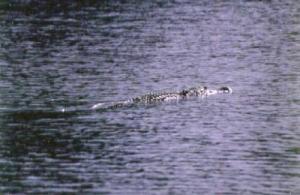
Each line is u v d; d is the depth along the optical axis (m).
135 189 110.62
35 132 134.75
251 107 150.50
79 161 121.31
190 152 125.19
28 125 138.75
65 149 126.50
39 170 117.62
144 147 127.44
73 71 182.00
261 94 159.88
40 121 141.00
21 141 130.38
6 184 112.19
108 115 145.12
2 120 141.50
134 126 138.62
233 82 170.75
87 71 182.00
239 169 118.12
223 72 180.38
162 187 111.19
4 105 151.50
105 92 161.88
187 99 156.75
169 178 114.56
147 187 111.19
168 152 125.06
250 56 198.12
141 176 115.38
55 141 130.25
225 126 138.62
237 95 159.38
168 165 119.62
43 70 183.25
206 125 139.12
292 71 180.12
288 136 132.88
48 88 165.50
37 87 166.12
